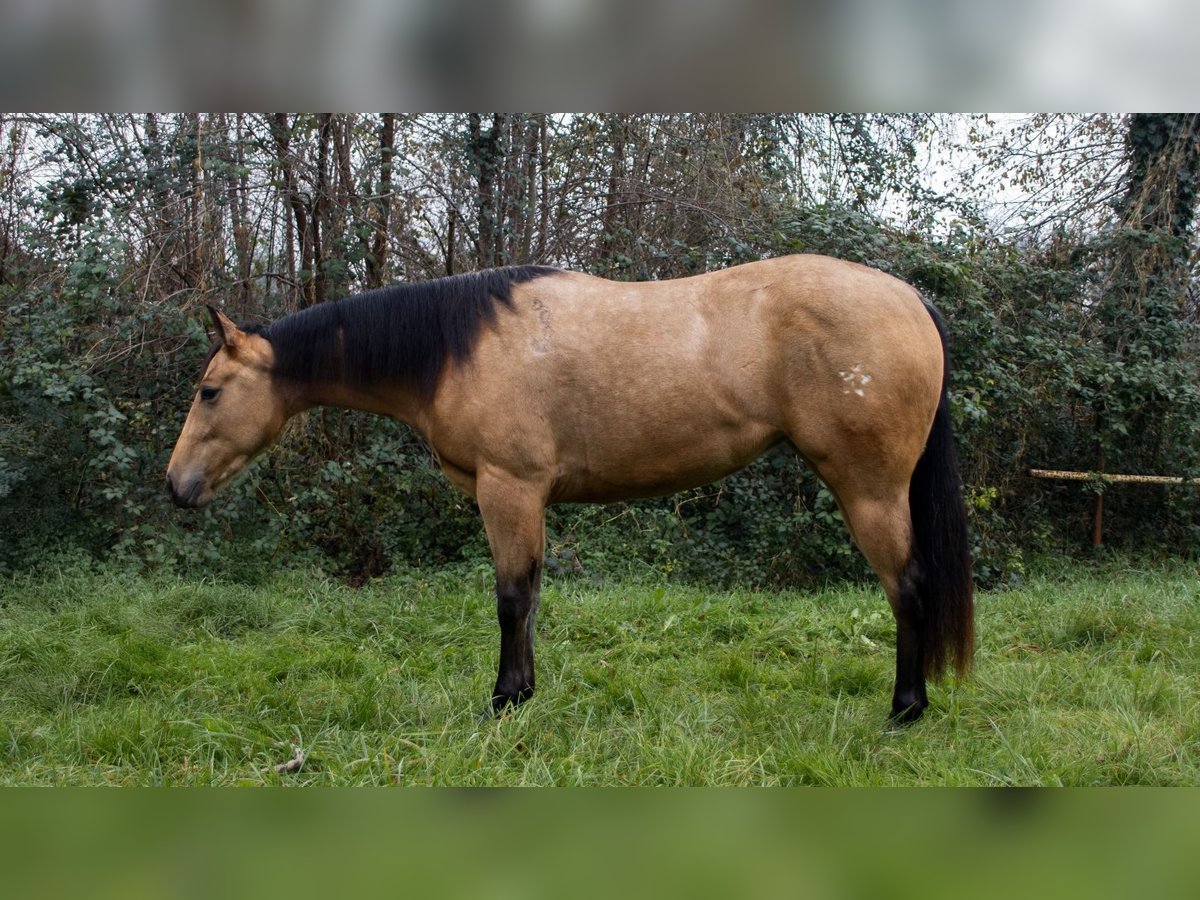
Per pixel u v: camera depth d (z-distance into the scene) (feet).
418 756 9.59
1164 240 27.53
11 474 19.57
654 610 16.53
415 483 22.25
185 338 21.35
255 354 12.08
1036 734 9.76
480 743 9.75
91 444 20.63
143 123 22.86
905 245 23.36
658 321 10.64
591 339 10.66
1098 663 13.44
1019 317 26.55
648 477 10.95
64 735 10.13
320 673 13.14
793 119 26.76
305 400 12.39
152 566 19.88
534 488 10.90
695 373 10.42
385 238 23.40
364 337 11.69
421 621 16.05
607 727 10.32
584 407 10.67
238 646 14.73
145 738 9.89
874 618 16.02
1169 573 25.00
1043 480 28.25
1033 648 14.85
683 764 8.87
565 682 12.16
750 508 23.17
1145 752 8.97
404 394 11.84
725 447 10.65
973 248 25.88
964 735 9.98
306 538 22.80
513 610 10.96
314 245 23.58
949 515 10.62
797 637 15.23
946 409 10.77
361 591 19.77
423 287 11.60
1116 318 28.37
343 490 22.90
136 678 12.64
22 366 19.93
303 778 9.16
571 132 25.26
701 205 24.62
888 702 11.55
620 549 22.02
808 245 23.36
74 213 21.65
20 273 22.34
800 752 9.20
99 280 20.13
